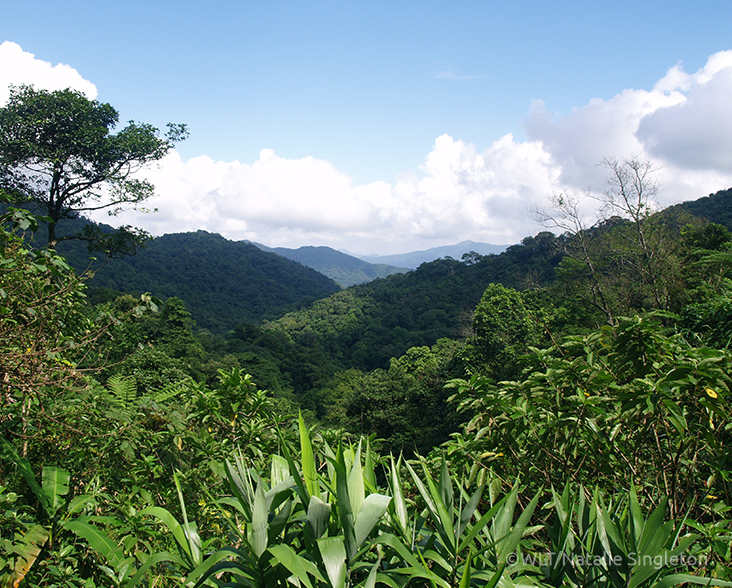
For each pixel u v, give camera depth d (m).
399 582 1.22
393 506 1.50
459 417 18.20
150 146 16.50
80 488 3.01
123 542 2.41
